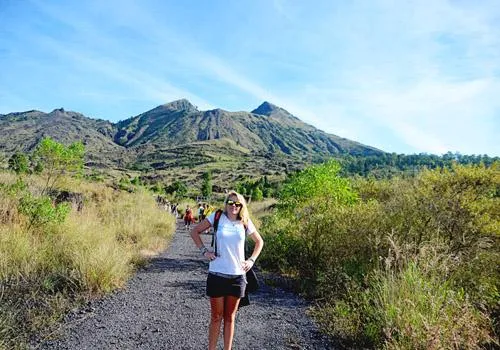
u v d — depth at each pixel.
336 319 5.89
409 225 8.09
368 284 6.72
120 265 8.30
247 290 4.63
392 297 5.43
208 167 195.00
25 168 24.33
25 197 10.44
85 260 7.54
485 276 6.39
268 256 11.05
